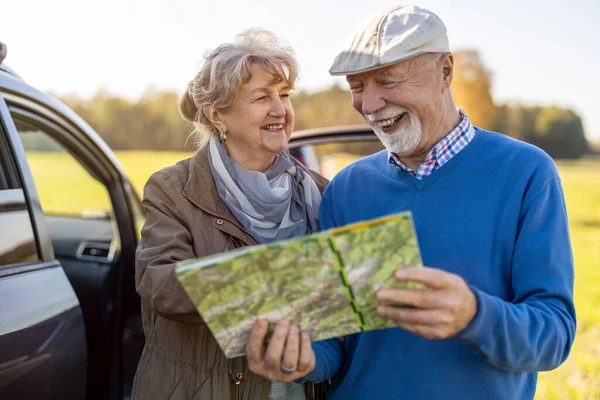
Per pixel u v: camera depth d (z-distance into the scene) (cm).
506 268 145
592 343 435
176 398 166
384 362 151
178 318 152
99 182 282
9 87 218
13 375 180
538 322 129
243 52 175
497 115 2669
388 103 150
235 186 176
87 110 2380
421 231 152
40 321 192
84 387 215
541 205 142
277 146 181
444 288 114
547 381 364
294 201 189
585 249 852
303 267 114
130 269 282
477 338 121
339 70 151
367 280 115
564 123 2688
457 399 143
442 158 154
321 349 159
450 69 155
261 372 129
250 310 121
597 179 1856
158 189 176
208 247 170
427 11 152
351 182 172
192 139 206
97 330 279
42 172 815
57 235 312
